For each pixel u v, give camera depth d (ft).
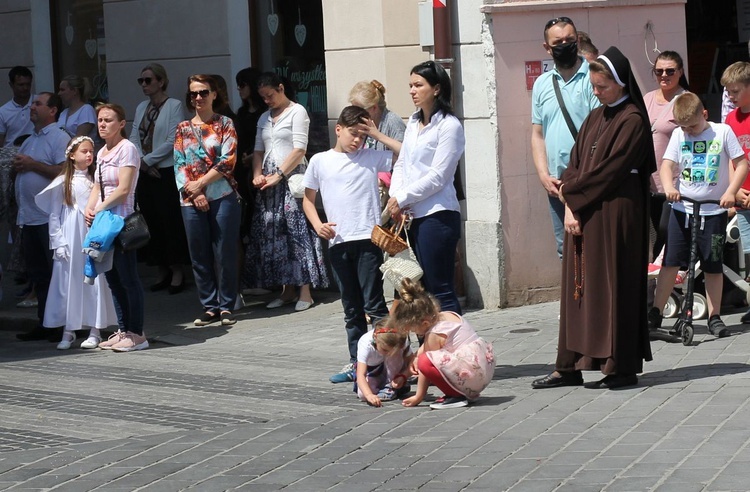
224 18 48.47
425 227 29.84
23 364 37.58
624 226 28.25
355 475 22.99
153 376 34.27
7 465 24.82
